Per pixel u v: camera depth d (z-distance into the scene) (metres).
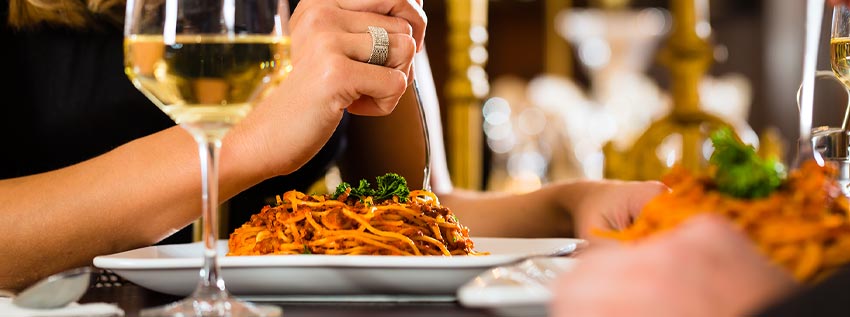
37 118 1.44
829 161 1.00
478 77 2.83
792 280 0.58
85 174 1.07
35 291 0.79
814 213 0.66
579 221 1.11
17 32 1.43
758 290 0.57
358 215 0.92
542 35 4.28
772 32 4.77
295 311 0.79
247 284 0.84
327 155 1.61
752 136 2.83
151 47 0.80
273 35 0.81
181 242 1.46
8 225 1.05
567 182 1.25
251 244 0.95
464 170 2.81
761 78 4.80
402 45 1.07
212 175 0.80
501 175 3.57
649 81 4.30
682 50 2.74
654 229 0.70
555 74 4.27
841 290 0.57
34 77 1.44
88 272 0.80
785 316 0.57
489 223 1.32
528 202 1.29
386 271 0.81
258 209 1.58
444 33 3.93
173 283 0.86
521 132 3.64
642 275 0.56
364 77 1.05
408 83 1.14
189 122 0.80
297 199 0.95
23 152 1.44
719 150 0.70
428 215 0.95
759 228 0.66
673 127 2.72
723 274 0.57
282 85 1.07
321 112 1.05
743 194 0.69
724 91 4.55
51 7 1.40
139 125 1.47
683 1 2.75
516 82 4.27
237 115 0.81
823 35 1.07
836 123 1.05
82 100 1.46
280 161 1.06
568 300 0.57
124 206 1.05
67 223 1.05
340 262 0.81
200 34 0.80
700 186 0.70
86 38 1.46
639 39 4.31
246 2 0.80
